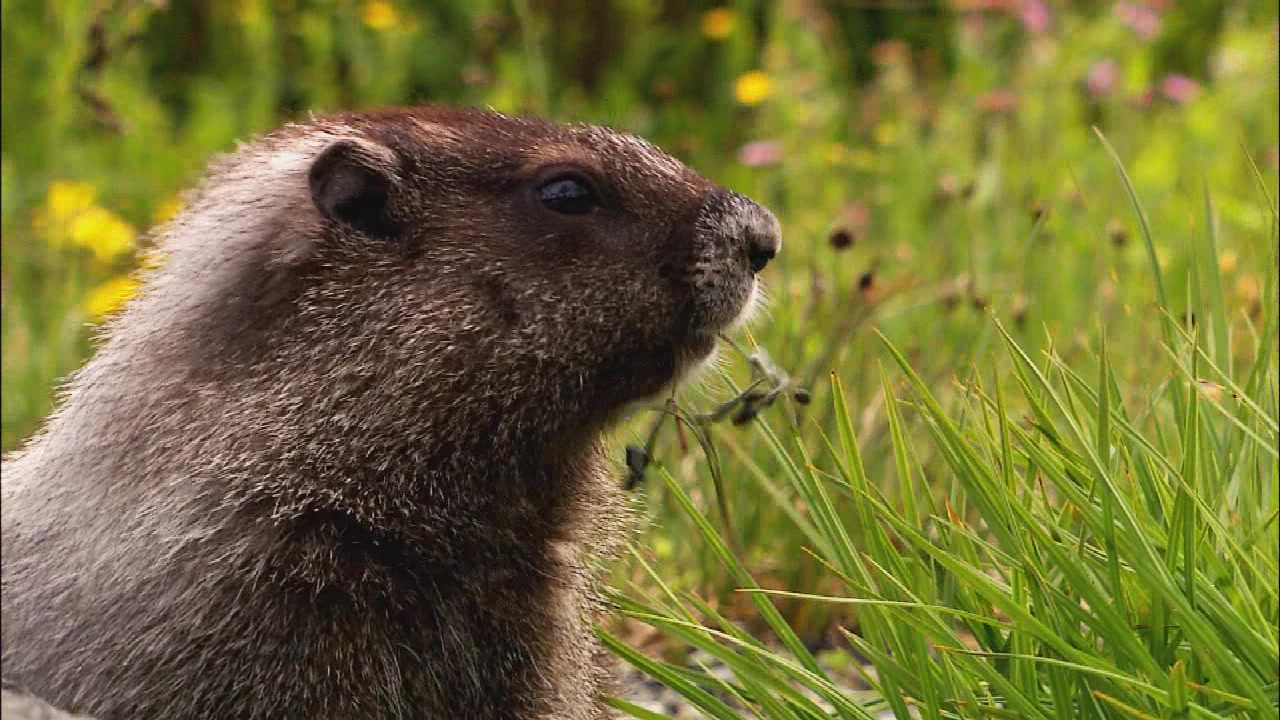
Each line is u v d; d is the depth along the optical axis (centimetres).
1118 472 569
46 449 602
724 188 616
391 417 572
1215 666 490
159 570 552
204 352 576
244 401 569
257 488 560
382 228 586
